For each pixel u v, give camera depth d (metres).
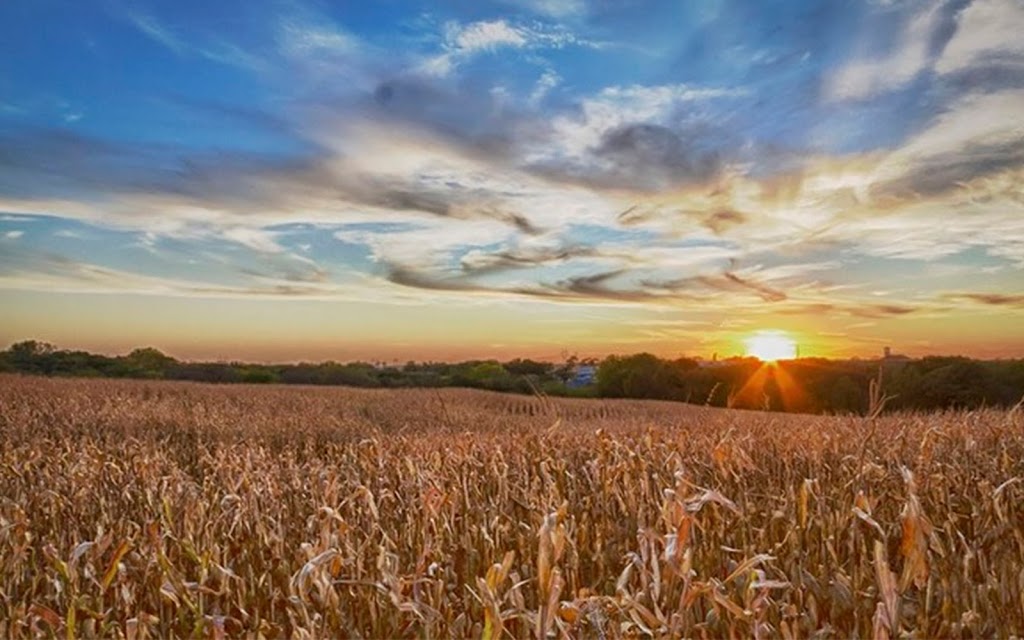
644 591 2.82
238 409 21.45
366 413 23.53
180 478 5.80
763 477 5.20
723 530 3.83
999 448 6.06
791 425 8.98
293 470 6.11
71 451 8.14
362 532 4.14
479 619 3.23
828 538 3.42
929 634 2.77
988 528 3.59
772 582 2.57
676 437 6.87
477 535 4.08
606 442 5.36
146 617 2.95
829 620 3.03
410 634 2.96
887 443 5.91
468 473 5.49
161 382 35.50
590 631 2.72
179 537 4.02
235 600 3.43
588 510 4.57
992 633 2.75
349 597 3.28
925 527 2.71
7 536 4.15
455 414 21.02
